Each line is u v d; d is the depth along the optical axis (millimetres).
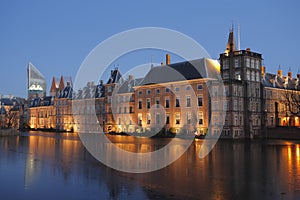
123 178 23203
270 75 92688
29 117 157750
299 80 103812
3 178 23406
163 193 18500
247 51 80688
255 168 27656
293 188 19609
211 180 22203
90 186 20594
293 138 73750
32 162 31672
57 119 136375
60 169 27359
